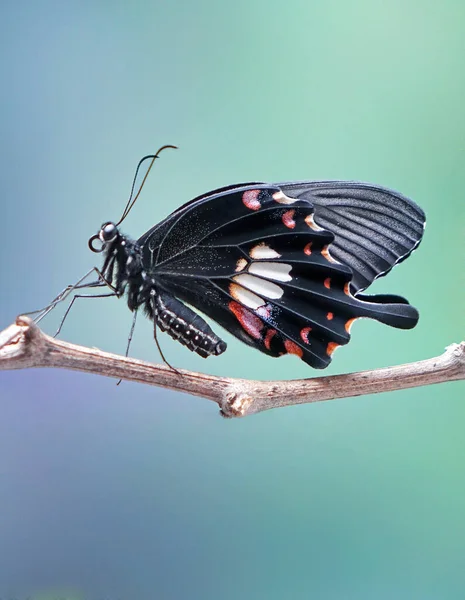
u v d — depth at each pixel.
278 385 0.35
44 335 0.33
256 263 0.36
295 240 0.36
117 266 0.36
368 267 0.36
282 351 0.36
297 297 0.36
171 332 0.36
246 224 0.36
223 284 0.36
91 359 0.34
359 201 0.36
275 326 0.36
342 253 0.36
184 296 0.36
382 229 0.36
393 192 0.36
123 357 0.34
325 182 0.36
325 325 0.36
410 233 0.36
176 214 0.36
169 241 0.36
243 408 0.34
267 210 0.36
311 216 0.35
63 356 0.34
